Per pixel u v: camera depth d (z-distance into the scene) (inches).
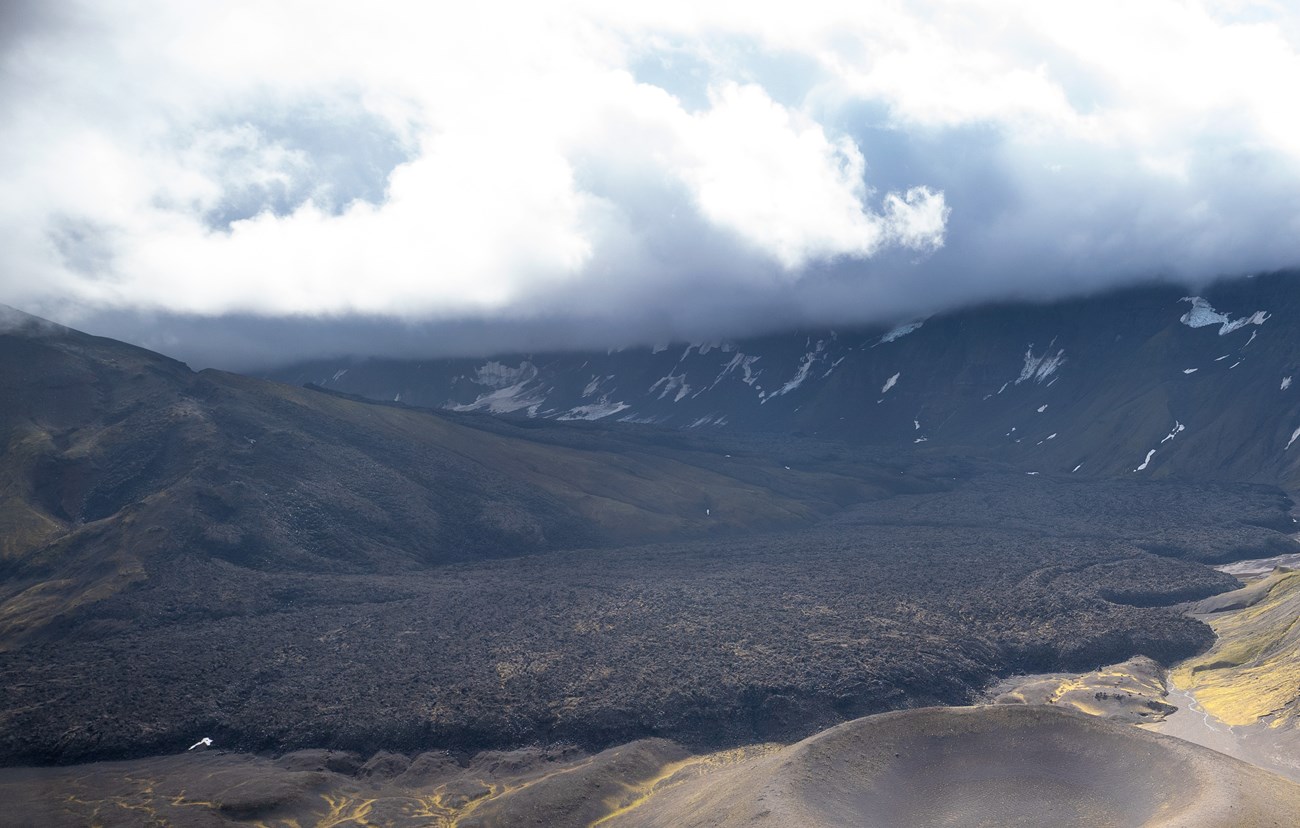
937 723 6102.4
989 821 5251.0
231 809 6633.9
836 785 5487.2
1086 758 5693.9
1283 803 4847.4
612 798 6825.8
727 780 6141.7
